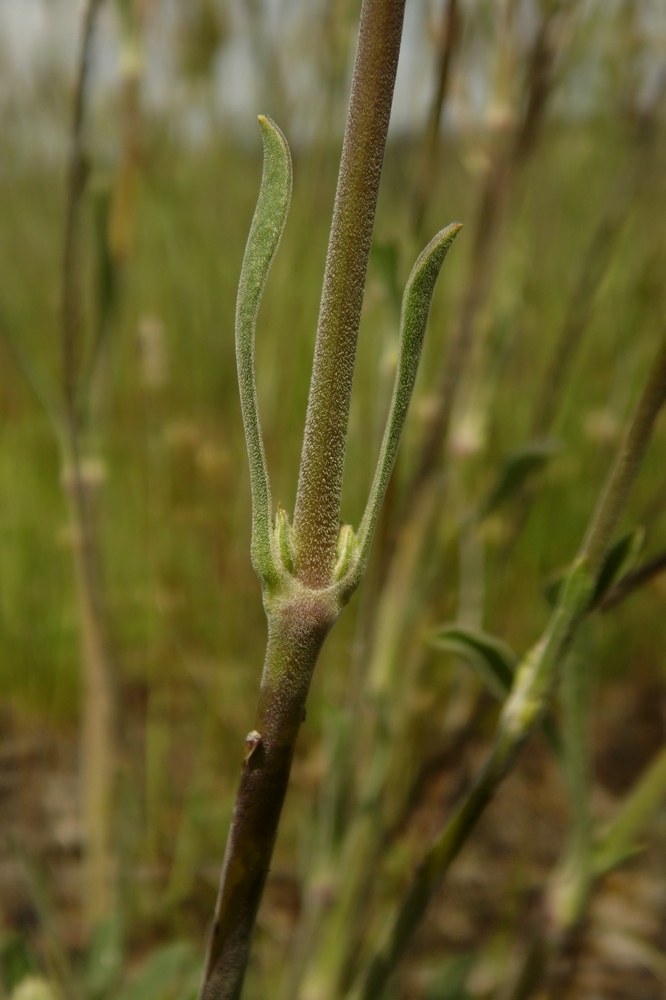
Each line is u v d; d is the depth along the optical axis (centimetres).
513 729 15
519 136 23
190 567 45
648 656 51
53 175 49
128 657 46
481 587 29
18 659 46
